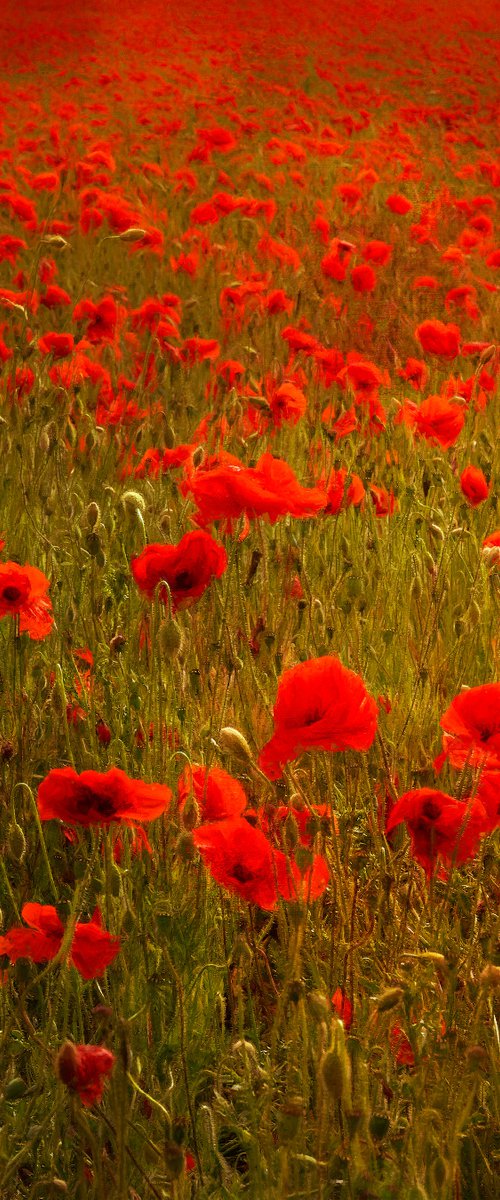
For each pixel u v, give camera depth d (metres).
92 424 6.44
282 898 2.90
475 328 10.94
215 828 2.72
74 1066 2.10
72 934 2.48
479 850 3.31
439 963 2.65
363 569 5.19
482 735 2.76
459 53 37.47
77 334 9.30
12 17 44.75
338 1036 2.14
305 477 6.33
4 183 13.54
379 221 15.47
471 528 5.83
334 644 4.62
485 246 13.43
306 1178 2.42
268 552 5.07
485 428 7.95
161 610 3.48
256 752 3.84
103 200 10.66
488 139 24.20
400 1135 2.70
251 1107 2.60
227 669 3.85
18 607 3.65
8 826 3.45
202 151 16.09
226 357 9.57
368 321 10.73
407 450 7.43
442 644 4.84
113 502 5.60
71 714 4.02
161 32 42.34
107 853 2.96
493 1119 2.77
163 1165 2.48
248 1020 3.26
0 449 6.48
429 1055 2.63
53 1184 2.39
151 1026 3.06
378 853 3.52
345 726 2.60
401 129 23.25
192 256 11.51
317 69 33.41
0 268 13.29
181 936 3.09
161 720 3.63
